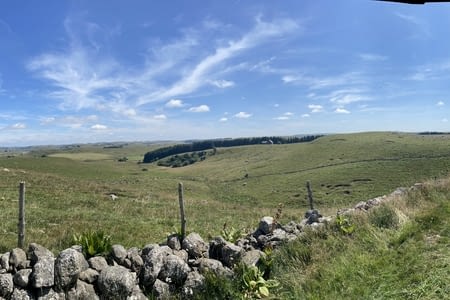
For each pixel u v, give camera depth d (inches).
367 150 5324.8
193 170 6958.7
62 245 395.2
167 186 3149.6
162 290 259.3
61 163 5743.1
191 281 267.0
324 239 341.4
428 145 5064.0
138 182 3553.2
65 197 1027.3
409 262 265.7
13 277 228.8
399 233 324.5
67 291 234.2
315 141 7332.7
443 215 353.1
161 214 840.9
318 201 2610.7
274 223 378.3
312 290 255.1
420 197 469.7
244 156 7790.4
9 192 1015.6
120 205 954.7
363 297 231.6
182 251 298.7
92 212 786.2
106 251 274.4
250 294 259.8
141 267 270.5
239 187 3978.8
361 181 3336.6
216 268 285.3
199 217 825.5
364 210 418.6
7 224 565.0
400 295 229.5
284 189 3462.1
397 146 5315.0
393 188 2824.8
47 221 626.2
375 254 293.0
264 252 334.3
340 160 4987.7
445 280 233.3
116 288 243.0
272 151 7603.4
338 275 262.8
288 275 282.4
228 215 911.7
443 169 3240.7
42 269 228.7
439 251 274.7
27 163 5162.4
